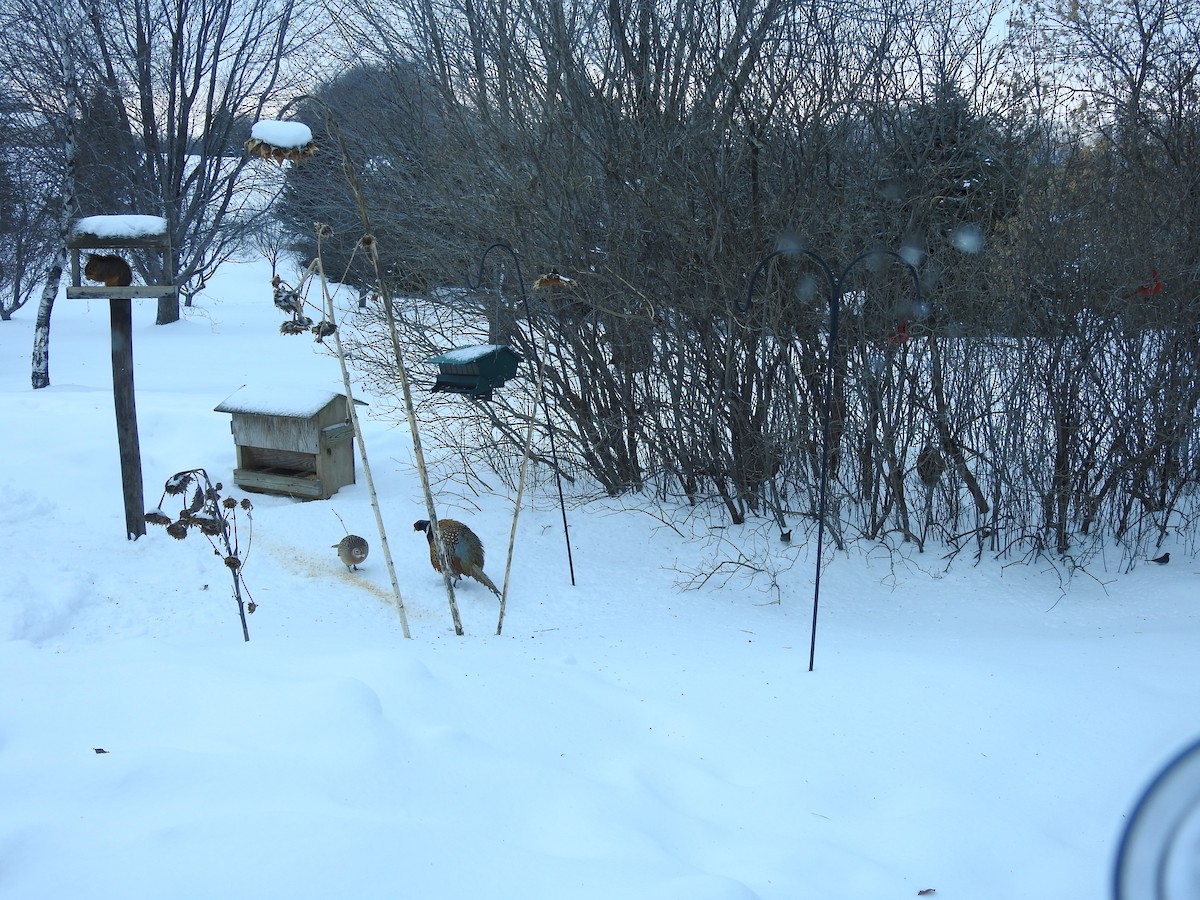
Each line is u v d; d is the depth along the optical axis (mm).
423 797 3336
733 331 7578
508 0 8484
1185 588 6590
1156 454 7195
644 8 7914
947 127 7668
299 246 18312
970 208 7668
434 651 5117
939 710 4414
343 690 3900
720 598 6656
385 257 9359
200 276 26297
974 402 7336
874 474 7984
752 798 3674
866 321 7469
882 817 3572
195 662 4523
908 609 6605
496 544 7445
